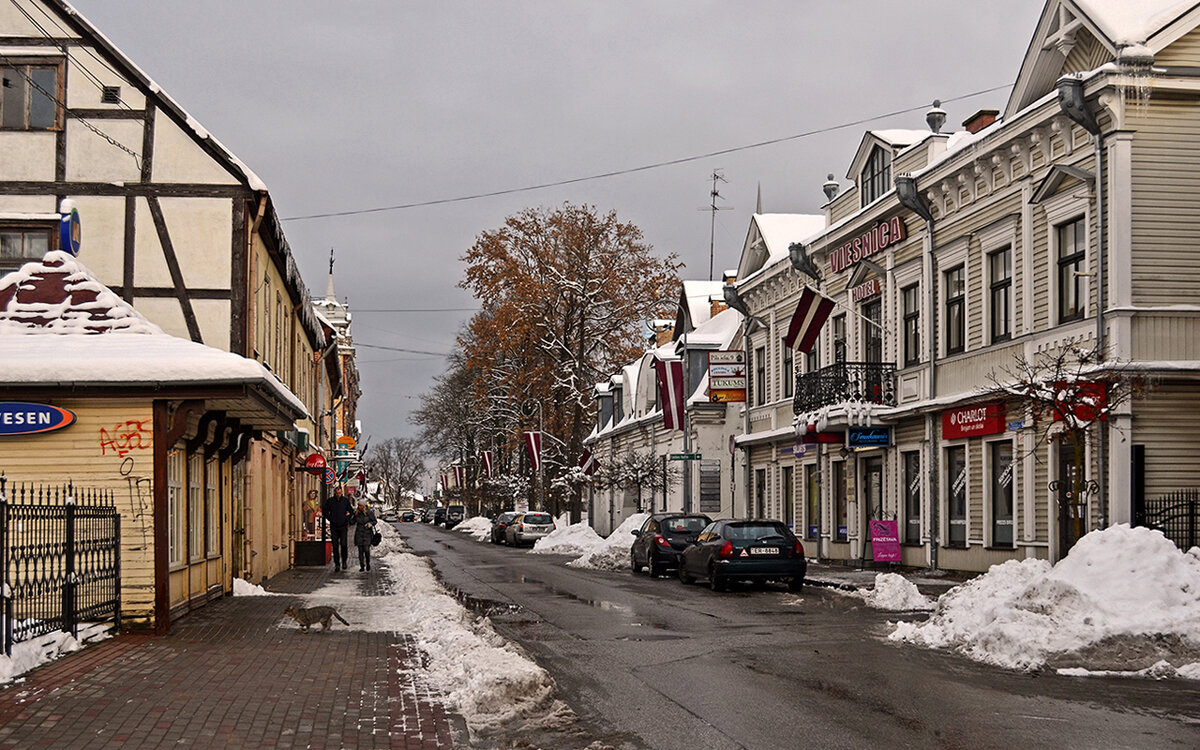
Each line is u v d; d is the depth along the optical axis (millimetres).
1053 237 22125
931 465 27094
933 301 27000
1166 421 19859
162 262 20500
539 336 52281
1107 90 20031
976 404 24812
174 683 10688
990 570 15273
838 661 12984
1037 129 22234
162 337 15516
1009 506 24109
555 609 19891
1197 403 19969
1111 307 19938
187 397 14734
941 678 11680
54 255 16000
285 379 28781
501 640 14453
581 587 25469
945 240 26625
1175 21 20188
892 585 20234
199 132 20688
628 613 19078
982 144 24188
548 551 46281
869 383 29172
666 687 11352
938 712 9805
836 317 33375
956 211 26125
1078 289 21406
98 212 20469
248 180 20734
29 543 12078
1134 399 19703
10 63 20500
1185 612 12609
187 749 8141
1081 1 21172
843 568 30422
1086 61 21859
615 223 52875
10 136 20500
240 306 20547
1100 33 20672
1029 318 22906
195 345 15461
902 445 28828
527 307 51375
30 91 20578
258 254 22156
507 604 21016
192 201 20625
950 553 26453
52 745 8133
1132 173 20031
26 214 20344
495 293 51875
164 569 14711
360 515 31125
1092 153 20812
